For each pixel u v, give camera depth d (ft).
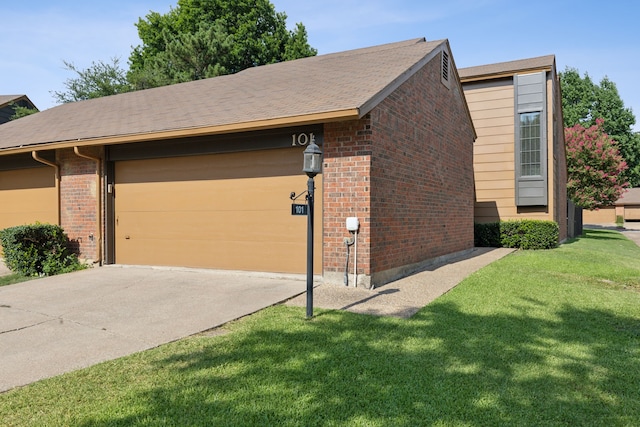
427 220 30.04
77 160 30.89
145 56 107.76
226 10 101.60
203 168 27.07
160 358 12.94
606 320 17.10
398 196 25.31
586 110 131.54
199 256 27.14
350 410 9.75
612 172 74.79
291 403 10.03
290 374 11.60
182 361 12.65
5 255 29.50
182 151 26.99
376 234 22.38
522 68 48.19
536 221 44.16
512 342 14.24
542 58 49.98
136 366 12.35
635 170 128.77
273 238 24.98
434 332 15.12
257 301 19.49
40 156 31.24
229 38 92.63
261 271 25.27
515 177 48.67
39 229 29.22
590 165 74.02
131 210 29.43
